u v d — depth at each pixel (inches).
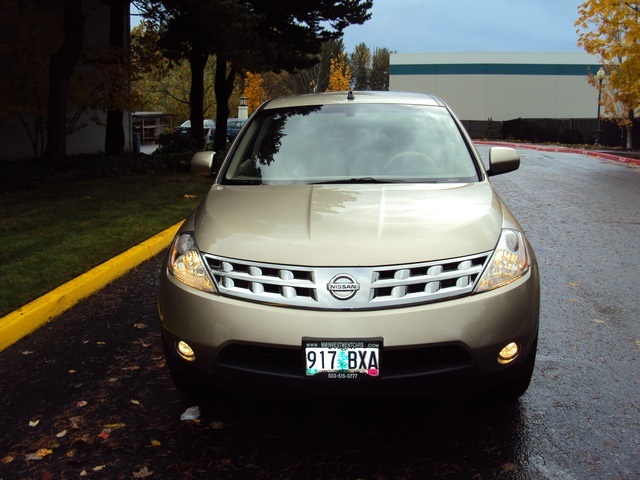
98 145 764.6
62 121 506.6
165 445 118.6
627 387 141.0
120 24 592.7
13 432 124.6
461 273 112.0
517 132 1779.0
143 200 394.9
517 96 2020.2
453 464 110.9
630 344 166.9
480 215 126.0
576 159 885.2
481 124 2023.9
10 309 184.4
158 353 165.3
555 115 2020.2
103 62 576.7
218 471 109.6
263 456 114.3
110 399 138.6
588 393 138.1
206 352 113.2
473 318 109.6
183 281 119.0
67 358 162.6
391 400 135.4
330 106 177.0
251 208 131.5
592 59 1980.8
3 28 492.4
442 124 169.3
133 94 591.5
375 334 106.3
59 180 483.8
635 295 210.2
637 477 106.6
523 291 116.2
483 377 112.5
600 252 272.5
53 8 587.2
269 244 115.3
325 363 106.9
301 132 167.0
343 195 136.5
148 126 1518.2
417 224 119.8
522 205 410.0
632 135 1176.8
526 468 109.3
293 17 773.3
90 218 329.7
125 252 257.9
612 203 417.4
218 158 596.1
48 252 252.1
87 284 215.8
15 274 219.6
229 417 129.1
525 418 127.0
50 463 113.0
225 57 557.0
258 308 110.0
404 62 2062.0
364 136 163.6
